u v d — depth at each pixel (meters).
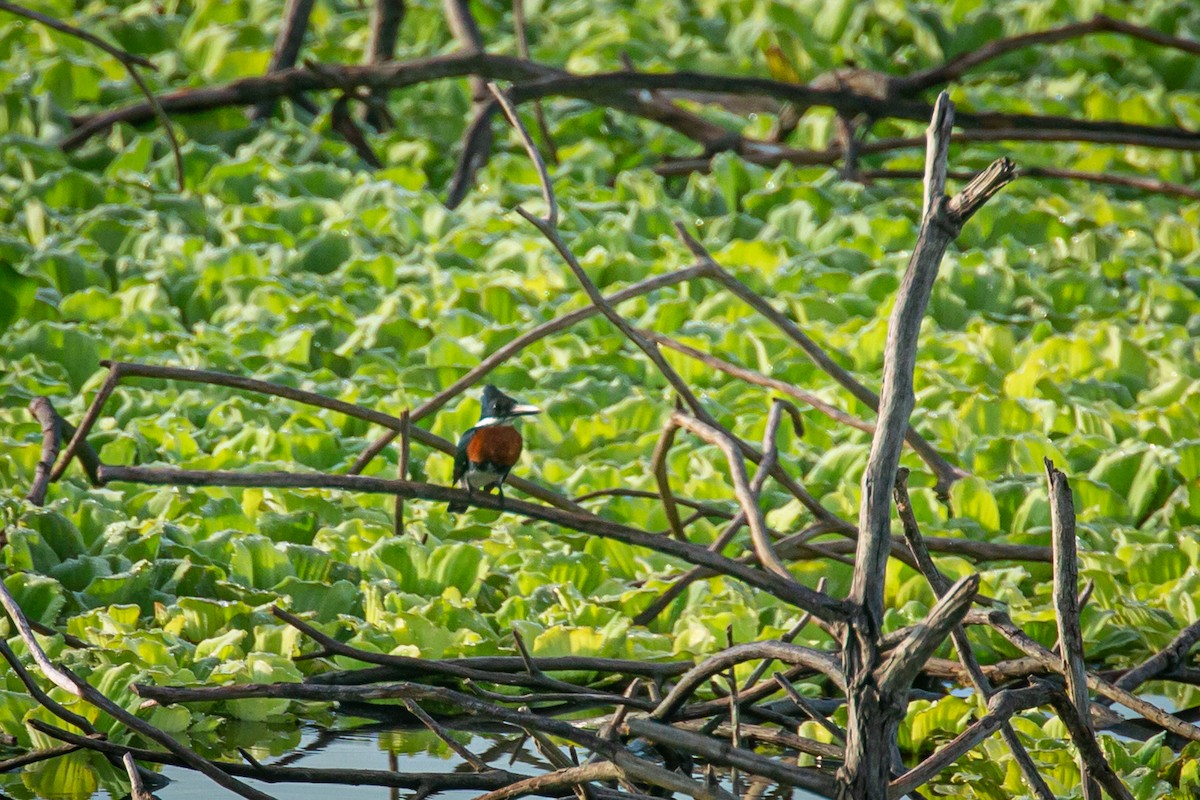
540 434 11.48
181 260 14.43
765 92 17.22
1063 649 5.36
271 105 19.55
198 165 17.45
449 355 12.67
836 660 5.29
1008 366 13.45
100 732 6.88
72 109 19.45
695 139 18.70
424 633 7.79
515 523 9.79
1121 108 20.53
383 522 9.61
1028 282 14.98
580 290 14.38
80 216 15.56
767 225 16.52
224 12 23.33
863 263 15.59
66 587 8.27
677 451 10.77
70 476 9.98
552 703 7.65
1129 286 15.30
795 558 8.76
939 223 5.21
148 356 12.24
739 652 5.71
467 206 16.83
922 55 23.31
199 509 9.32
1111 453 10.52
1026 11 24.38
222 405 11.17
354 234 15.48
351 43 23.14
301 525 9.16
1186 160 20.12
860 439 11.28
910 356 5.20
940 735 7.09
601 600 8.50
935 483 10.49
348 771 6.29
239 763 6.74
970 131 17.95
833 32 23.98
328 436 10.46
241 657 7.61
